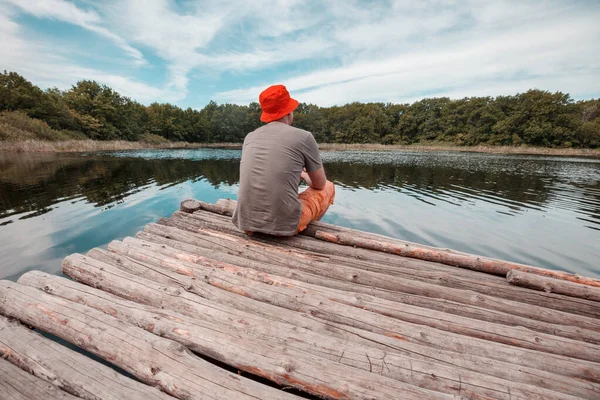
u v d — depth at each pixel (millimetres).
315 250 2625
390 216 5363
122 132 42469
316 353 1386
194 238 2844
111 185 7934
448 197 7074
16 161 13672
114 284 2002
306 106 76125
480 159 20531
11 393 1187
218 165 13805
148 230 3035
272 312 1733
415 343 1529
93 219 4730
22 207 5414
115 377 1237
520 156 25266
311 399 1252
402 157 21922
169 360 1304
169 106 60938
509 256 3621
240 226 2566
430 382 1246
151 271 2180
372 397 1148
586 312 1879
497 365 1342
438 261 2486
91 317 1576
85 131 37625
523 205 6234
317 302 1820
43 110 31922
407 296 1953
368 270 2344
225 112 62500
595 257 3578
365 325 1664
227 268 2264
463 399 1124
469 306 1853
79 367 1289
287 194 2352
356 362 1340
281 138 2314
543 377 1280
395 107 75750
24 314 1677
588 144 41812
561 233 4445
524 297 1997
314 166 2502
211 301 1773
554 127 42938
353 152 29484
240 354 1369
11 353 1388
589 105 53312
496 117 50125
